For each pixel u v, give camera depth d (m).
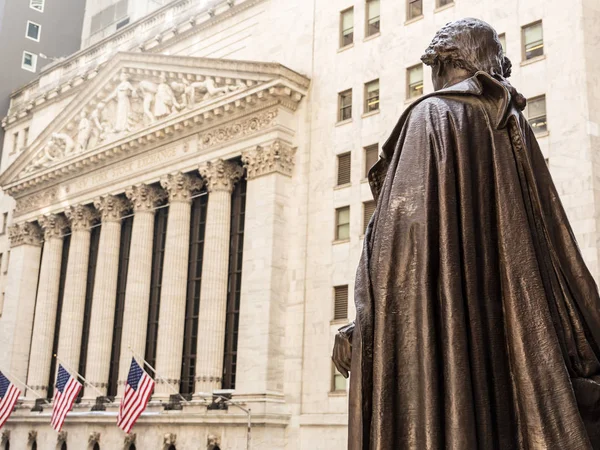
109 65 43.59
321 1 36.59
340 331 2.99
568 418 2.50
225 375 35.25
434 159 2.81
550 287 2.82
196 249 38.88
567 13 27.30
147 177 40.50
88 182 44.75
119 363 40.22
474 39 3.20
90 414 38.88
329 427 30.91
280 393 32.66
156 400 36.12
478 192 2.83
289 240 34.50
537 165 2.97
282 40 37.91
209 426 33.69
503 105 2.88
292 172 35.22
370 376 2.71
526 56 28.33
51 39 62.28
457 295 2.62
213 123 37.44
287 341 33.25
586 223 25.28
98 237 45.50
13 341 47.81
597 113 26.42
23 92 57.75
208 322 35.25
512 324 2.66
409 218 2.75
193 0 44.75
